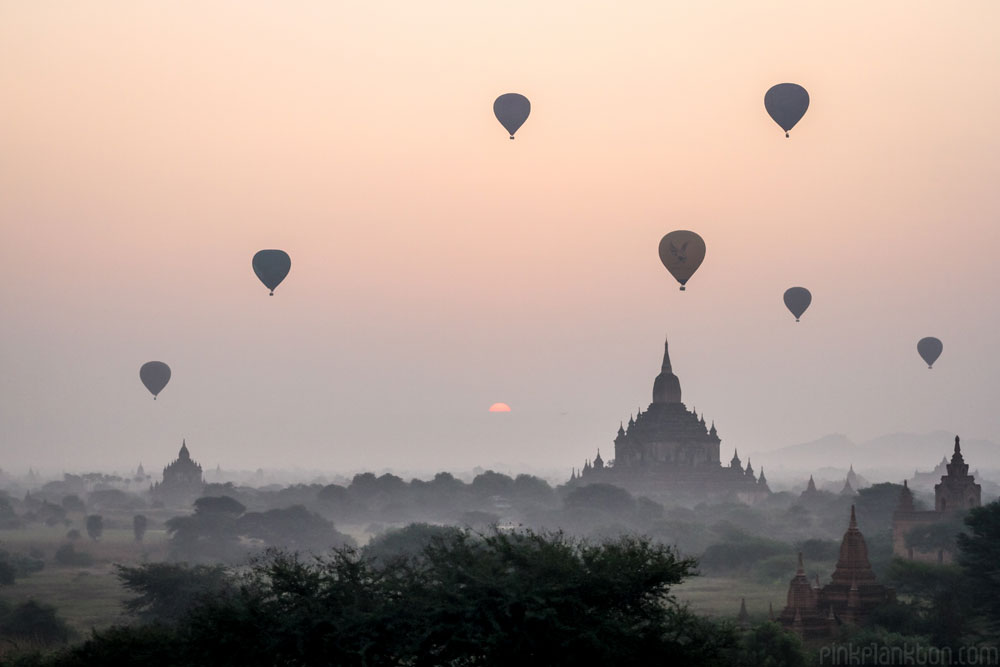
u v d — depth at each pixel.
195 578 163.50
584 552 90.50
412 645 80.81
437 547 94.75
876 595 157.38
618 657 82.88
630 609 88.12
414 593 86.50
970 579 157.00
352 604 85.62
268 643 82.38
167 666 86.31
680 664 86.06
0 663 112.38
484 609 83.06
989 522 157.88
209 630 84.31
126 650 89.88
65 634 163.62
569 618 83.50
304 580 86.88
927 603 171.62
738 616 162.88
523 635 82.38
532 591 83.12
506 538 92.69
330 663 83.00
